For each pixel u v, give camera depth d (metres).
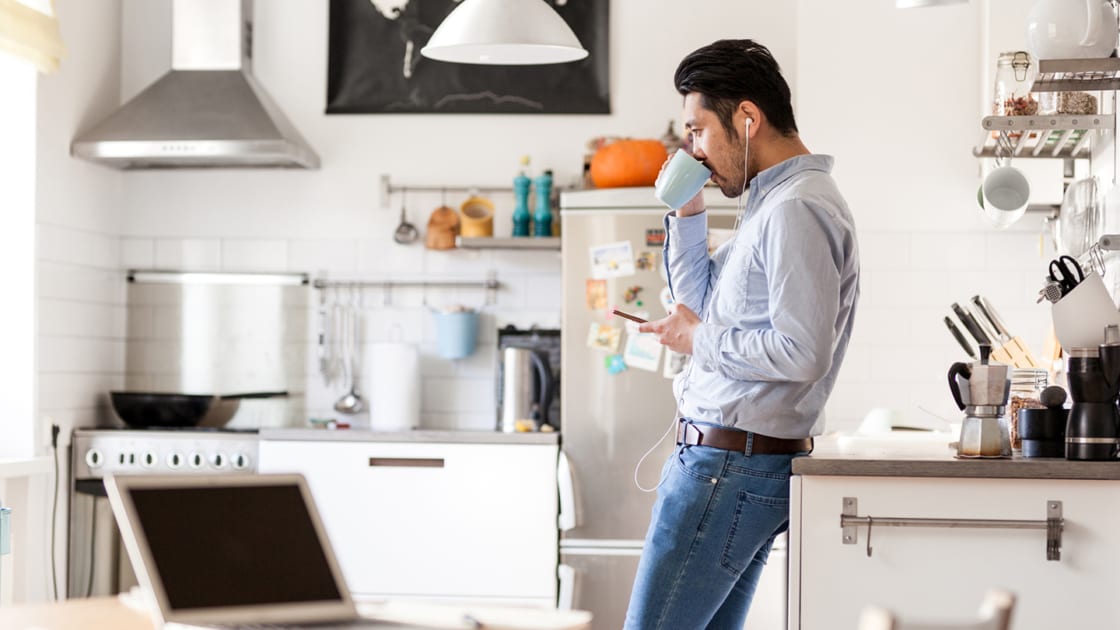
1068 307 2.50
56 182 4.38
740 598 2.51
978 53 4.37
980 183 4.34
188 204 4.87
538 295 4.80
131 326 4.87
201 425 4.55
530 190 4.74
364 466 4.19
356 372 4.82
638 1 4.77
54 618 1.34
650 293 4.13
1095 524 2.32
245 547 1.40
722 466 2.32
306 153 4.66
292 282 4.84
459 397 4.79
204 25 4.73
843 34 4.42
